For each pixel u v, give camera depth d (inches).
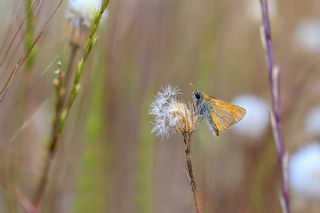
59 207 21.5
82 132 22.0
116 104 22.8
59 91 18.1
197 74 25.3
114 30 21.2
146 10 24.4
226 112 17.1
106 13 18.7
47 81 20.8
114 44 21.7
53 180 21.0
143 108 23.1
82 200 21.9
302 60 29.8
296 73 29.1
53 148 18.4
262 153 23.4
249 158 23.4
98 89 22.0
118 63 22.3
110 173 22.5
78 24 18.2
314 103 26.4
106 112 22.4
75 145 21.9
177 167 24.4
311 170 21.5
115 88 22.6
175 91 16.8
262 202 22.7
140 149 23.1
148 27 24.3
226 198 22.5
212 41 26.2
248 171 23.2
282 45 29.9
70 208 21.6
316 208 21.4
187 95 24.6
